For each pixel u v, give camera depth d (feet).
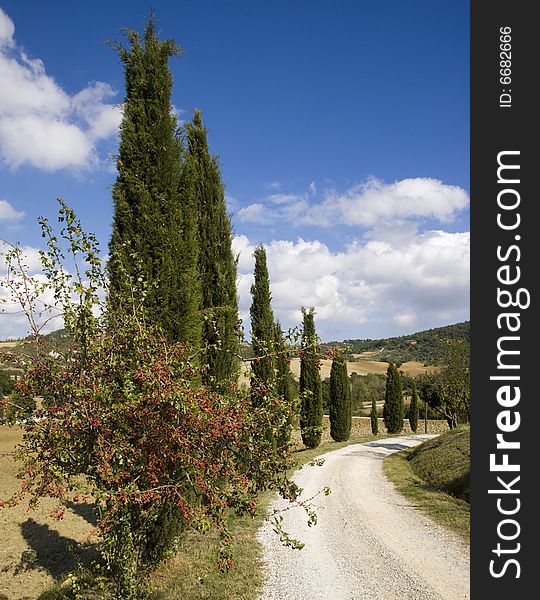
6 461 60.39
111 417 13.87
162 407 13.94
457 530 33.83
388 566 27.14
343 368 121.19
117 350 15.12
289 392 48.16
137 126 26.61
